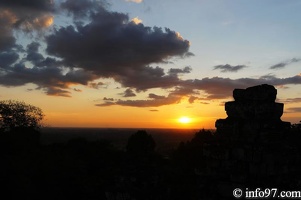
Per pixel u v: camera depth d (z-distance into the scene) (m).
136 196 29.45
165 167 42.41
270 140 8.87
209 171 9.76
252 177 8.86
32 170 31.66
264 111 9.11
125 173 33.00
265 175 8.70
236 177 8.98
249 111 9.41
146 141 62.53
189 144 50.62
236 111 9.72
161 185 32.09
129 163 40.38
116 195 29.39
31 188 29.36
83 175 35.75
